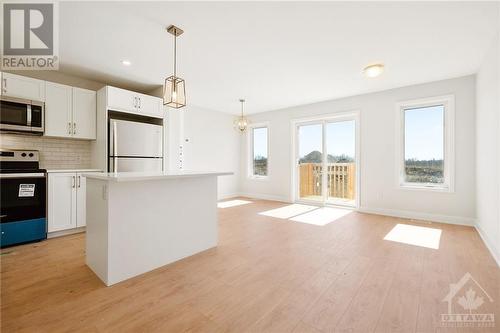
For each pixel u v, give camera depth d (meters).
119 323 1.43
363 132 4.59
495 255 2.42
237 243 2.87
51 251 2.58
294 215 4.34
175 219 2.33
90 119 3.55
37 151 3.09
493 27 2.33
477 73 3.41
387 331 1.37
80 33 2.46
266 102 5.29
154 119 4.33
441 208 3.82
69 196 3.12
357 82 3.94
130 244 1.99
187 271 2.12
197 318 1.48
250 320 1.46
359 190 4.64
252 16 2.19
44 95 3.09
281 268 2.19
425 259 2.38
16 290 1.79
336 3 2.01
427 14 2.13
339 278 2.00
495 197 2.52
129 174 2.07
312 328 1.39
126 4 2.01
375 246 2.75
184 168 5.43
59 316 1.49
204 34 2.49
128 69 3.40
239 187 6.84
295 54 2.94
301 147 5.69
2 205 2.62
